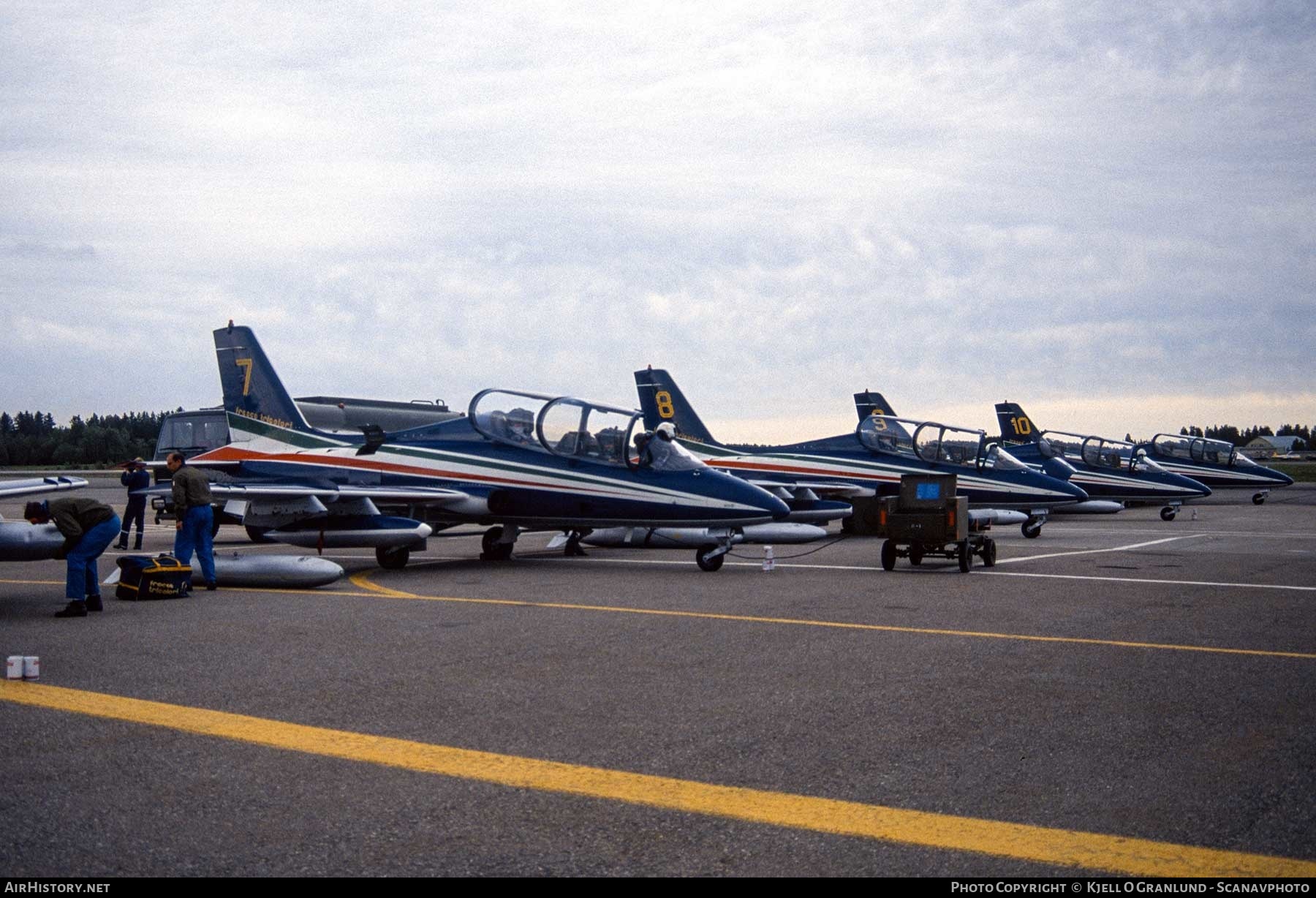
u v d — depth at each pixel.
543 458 16.14
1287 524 27.34
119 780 4.72
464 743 5.35
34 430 135.00
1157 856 3.83
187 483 12.06
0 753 5.14
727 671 7.21
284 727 5.66
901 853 3.87
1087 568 14.95
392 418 31.20
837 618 9.80
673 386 28.58
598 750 5.22
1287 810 4.30
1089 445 34.25
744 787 4.62
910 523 14.76
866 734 5.50
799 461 26.45
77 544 9.91
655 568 15.50
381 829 4.12
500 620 9.66
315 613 10.18
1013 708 6.08
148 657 7.73
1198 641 8.41
